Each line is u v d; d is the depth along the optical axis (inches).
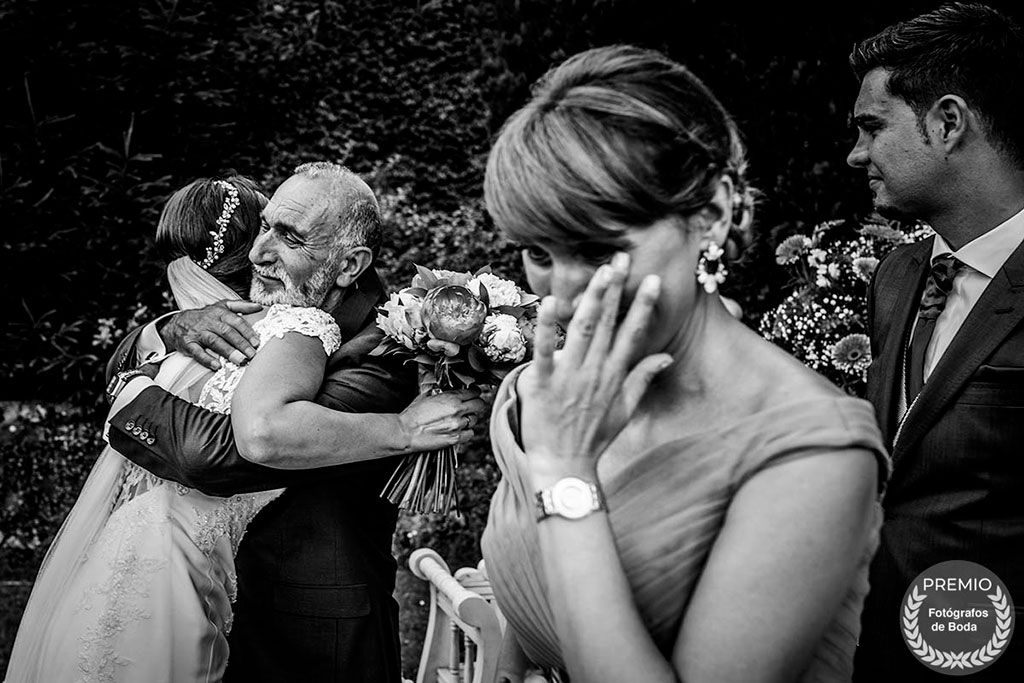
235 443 85.4
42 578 92.9
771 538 45.6
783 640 45.1
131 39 273.7
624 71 47.4
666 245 46.9
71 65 263.7
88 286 266.7
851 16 190.2
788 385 48.8
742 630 45.2
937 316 88.4
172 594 85.7
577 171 45.3
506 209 47.4
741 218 49.8
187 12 286.8
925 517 82.1
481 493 256.7
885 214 91.2
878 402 90.6
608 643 45.8
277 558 89.8
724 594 45.7
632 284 47.3
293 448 84.0
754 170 198.8
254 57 303.4
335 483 91.6
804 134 195.0
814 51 193.8
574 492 47.5
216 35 295.7
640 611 49.9
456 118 337.1
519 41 232.1
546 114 47.0
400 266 296.2
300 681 88.8
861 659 85.0
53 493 260.5
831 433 46.0
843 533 45.5
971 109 82.8
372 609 91.4
